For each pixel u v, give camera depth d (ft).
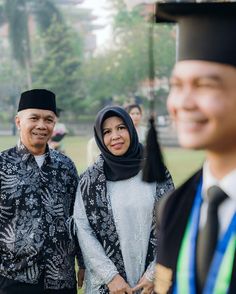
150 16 5.65
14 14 101.40
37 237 11.35
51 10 108.58
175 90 4.78
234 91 4.58
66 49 111.24
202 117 4.56
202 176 5.14
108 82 112.47
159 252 5.27
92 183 11.24
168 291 5.07
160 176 6.25
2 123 99.30
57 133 24.64
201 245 4.83
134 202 10.93
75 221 11.37
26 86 104.27
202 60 4.68
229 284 4.63
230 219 4.72
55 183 11.71
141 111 18.72
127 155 11.10
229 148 4.68
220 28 4.81
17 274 11.38
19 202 11.38
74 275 11.94
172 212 5.25
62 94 110.93
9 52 104.12
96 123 11.28
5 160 11.56
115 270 10.94
